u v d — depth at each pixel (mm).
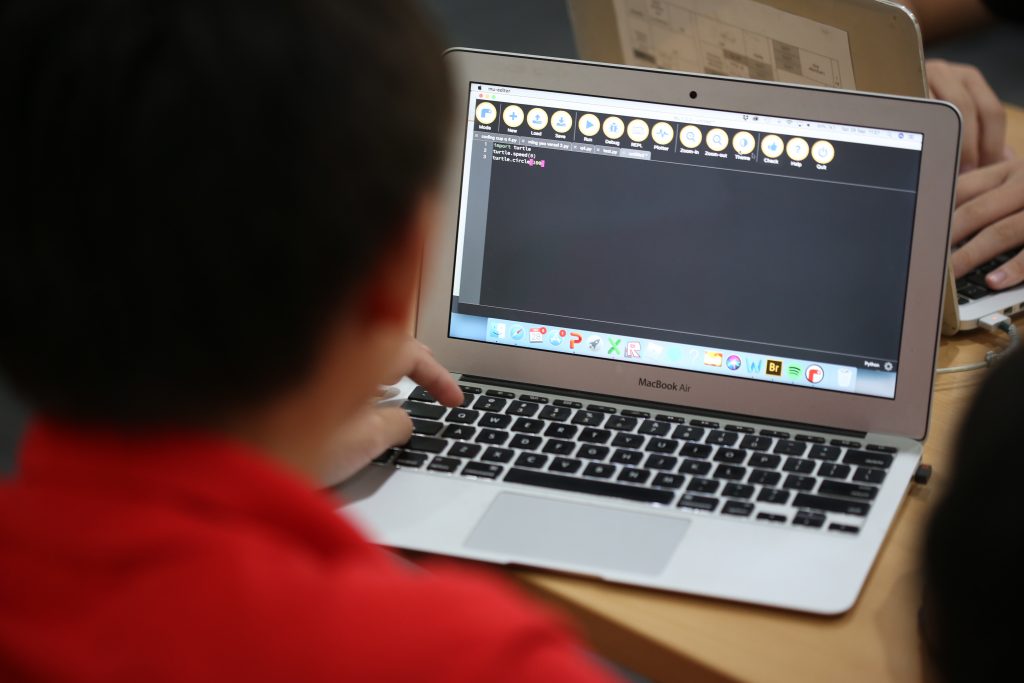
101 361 384
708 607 827
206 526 387
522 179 1055
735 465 961
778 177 1006
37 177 362
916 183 976
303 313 387
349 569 403
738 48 1272
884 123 979
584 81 1036
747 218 1015
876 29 1109
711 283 1025
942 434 1039
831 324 1003
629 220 1037
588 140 1040
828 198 996
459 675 365
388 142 377
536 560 863
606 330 1052
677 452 980
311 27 365
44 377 395
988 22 2031
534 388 1076
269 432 423
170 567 376
